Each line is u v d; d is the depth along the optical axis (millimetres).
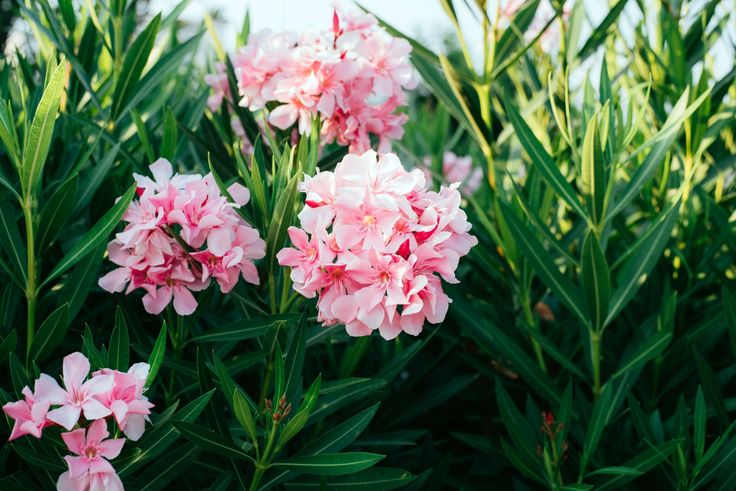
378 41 1078
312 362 1103
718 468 990
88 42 1192
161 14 1103
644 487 1074
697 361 1046
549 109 1194
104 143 1183
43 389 772
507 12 1223
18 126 1048
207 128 1138
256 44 1107
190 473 926
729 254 1182
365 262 825
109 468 771
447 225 851
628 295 1032
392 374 1030
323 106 1024
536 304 1181
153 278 889
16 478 870
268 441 842
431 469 1008
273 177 951
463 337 1208
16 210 1053
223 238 871
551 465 972
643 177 1009
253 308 1001
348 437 898
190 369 939
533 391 1184
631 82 1292
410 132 2102
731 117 1155
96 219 1070
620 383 1050
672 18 1190
